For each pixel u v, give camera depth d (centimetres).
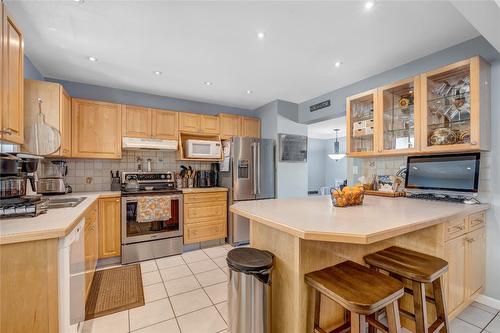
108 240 285
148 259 304
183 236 332
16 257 114
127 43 220
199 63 261
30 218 142
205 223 350
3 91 134
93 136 305
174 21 188
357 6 170
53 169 286
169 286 233
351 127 283
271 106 410
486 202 202
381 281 114
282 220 129
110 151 315
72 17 181
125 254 291
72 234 135
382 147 247
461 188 207
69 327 129
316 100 381
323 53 238
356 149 288
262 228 157
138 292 221
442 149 206
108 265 286
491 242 200
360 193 181
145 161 366
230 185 369
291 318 131
